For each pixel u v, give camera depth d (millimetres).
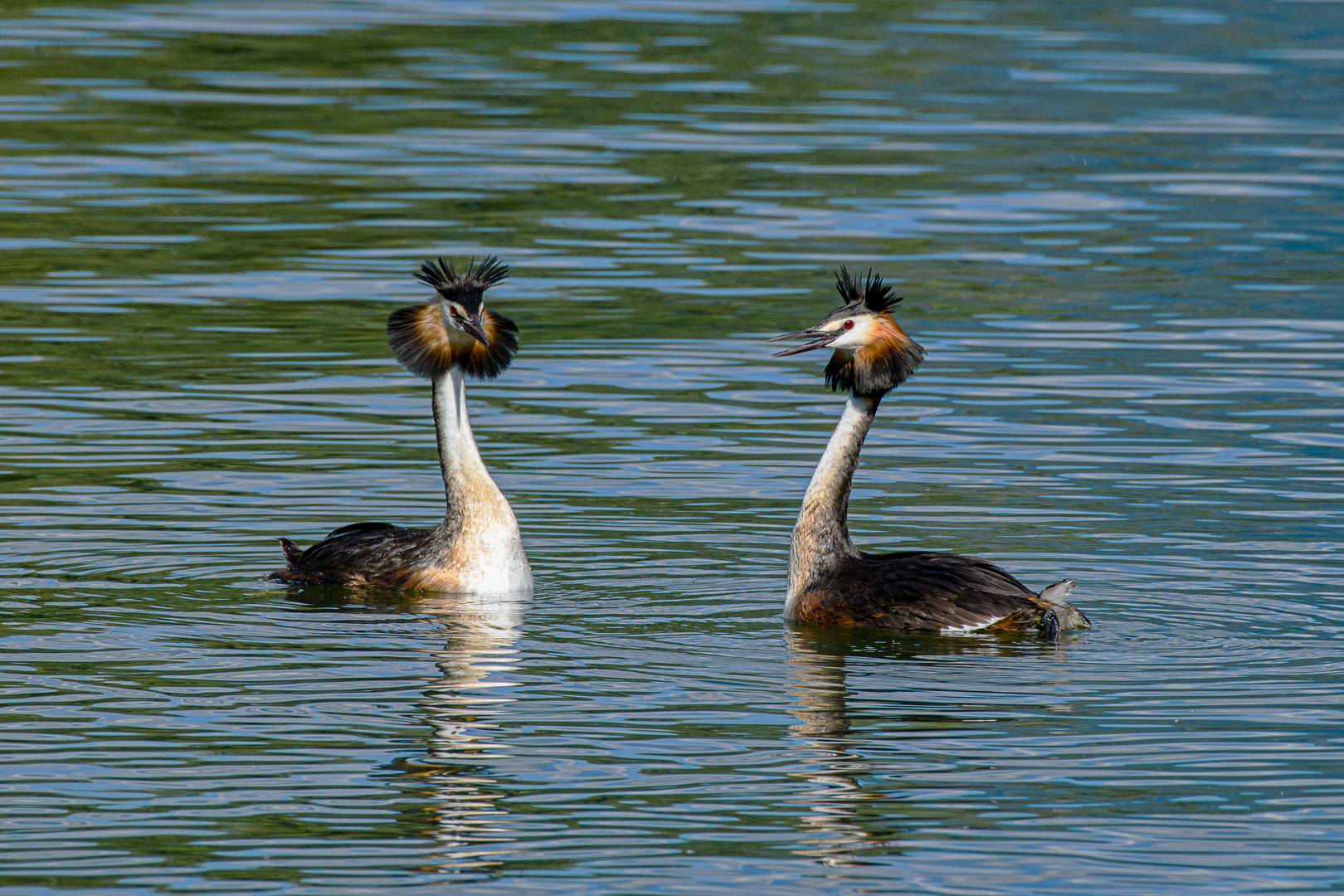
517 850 9688
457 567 14344
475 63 37500
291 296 23500
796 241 26438
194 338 21688
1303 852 9727
